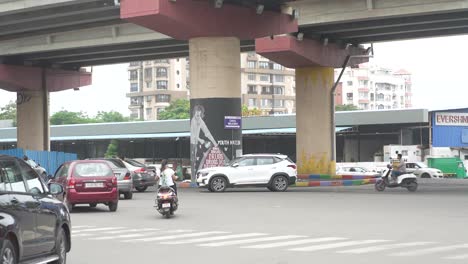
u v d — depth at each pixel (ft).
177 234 46.52
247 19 100.58
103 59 157.79
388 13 103.55
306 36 124.77
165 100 495.82
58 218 31.01
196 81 99.86
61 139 234.99
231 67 99.45
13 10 103.55
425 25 118.73
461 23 115.55
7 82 157.38
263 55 124.57
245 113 354.33
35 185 29.91
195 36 98.63
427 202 72.69
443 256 35.17
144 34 123.65
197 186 102.12
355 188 105.29
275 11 104.47
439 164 174.50
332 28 119.75
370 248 38.37
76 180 65.21
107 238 44.83
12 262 25.16
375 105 588.50
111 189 66.03
